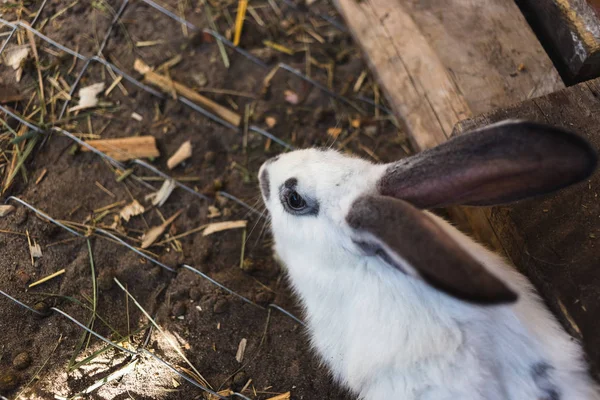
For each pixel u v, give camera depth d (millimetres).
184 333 508
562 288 404
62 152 570
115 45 630
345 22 618
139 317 511
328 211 418
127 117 599
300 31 669
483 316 400
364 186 408
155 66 628
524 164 358
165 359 496
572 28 496
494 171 364
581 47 492
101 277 517
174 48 641
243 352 506
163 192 568
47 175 559
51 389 471
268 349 509
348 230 404
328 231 421
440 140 527
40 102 589
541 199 424
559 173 357
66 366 480
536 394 389
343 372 461
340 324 446
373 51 572
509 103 515
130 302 516
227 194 577
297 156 454
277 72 644
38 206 544
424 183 382
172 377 489
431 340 405
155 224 555
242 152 600
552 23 522
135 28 643
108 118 595
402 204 350
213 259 547
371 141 616
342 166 428
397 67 557
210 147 599
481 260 403
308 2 680
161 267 534
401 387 414
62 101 595
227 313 520
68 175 562
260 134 610
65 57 614
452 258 317
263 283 541
